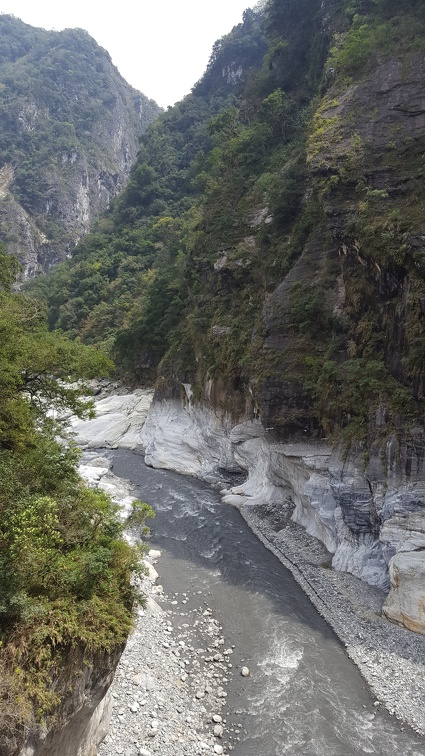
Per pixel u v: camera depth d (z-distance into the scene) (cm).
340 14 4372
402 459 2095
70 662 1011
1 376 1458
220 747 1319
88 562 1155
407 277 2269
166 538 2552
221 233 4316
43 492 1357
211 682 1551
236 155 4728
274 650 1705
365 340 2525
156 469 3938
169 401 4469
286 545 2473
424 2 3247
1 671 916
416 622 1788
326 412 2583
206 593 2042
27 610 994
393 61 3034
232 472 3534
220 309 4006
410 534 1970
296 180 3597
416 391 2139
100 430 4797
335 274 2905
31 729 906
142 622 1775
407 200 2534
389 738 1376
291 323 2973
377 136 2859
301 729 1392
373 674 1605
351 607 1944
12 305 1980
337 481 2317
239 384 3500
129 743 1293
